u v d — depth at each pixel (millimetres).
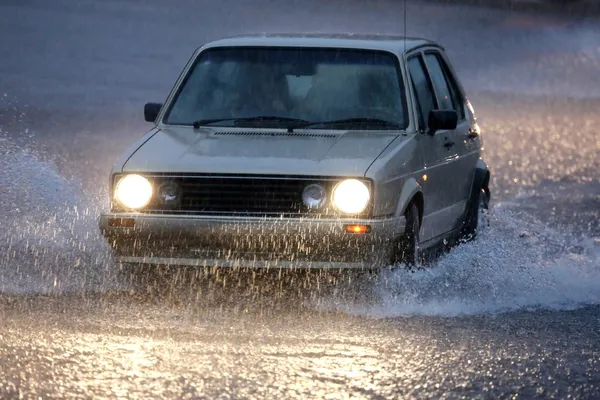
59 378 18172
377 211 24625
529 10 128000
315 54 29000
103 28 97375
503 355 20719
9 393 17312
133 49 86125
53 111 60594
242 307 23938
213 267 25766
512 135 63812
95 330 21438
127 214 24719
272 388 17984
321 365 19438
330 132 27188
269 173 24484
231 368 19062
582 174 50719
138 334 21219
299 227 24172
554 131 65812
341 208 24453
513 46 105438
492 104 76812
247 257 24500
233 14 107812
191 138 26875
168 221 24438
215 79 28922
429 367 19656
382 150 25953
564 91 84375
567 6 133500
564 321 23859
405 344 21203
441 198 29594
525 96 80812
